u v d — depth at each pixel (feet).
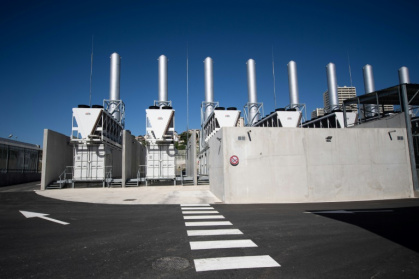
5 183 81.00
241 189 45.47
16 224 26.22
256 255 16.67
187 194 54.08
